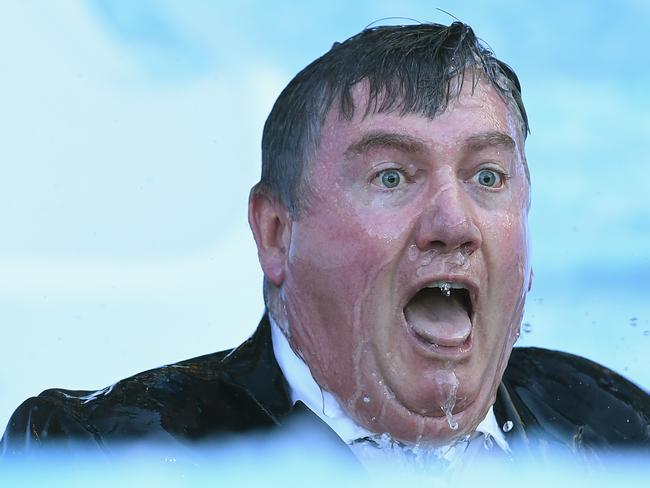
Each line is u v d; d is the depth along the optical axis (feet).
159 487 27.55
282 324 28.89
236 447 28.30
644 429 32.60
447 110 26.94
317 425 27.63
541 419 31.65
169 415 28.60
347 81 27.30
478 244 26.73
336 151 27.27
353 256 27.09
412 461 28.04
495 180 27.45
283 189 28.35
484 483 28.66
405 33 27.76
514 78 28.71
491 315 27.55
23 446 28.55
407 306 27.81
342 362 27.63
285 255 28.58
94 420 28.60
